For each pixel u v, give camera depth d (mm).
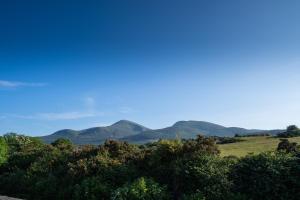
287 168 19078
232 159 21438
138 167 23812
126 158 24984
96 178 22656
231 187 19422
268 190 18594
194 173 20250
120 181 22625
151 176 22297
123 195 20281
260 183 18875
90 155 26109
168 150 23000
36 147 35594
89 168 24203
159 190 20250
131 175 22766
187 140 23828
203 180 19828
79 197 21984
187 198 19188
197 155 21203
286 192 18594
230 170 20219
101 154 25719
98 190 21688
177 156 22516
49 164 27594
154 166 22922
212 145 22719
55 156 28500
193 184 20297
